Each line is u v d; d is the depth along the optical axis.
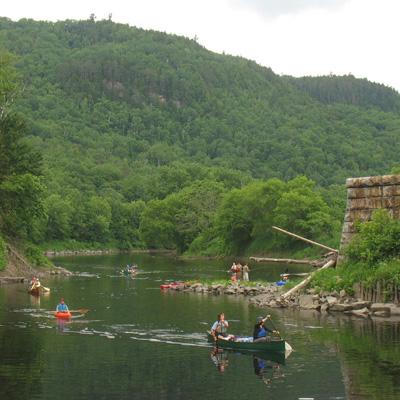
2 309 38.94
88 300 44.53
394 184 40.75
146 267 84.75
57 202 146.75
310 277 43.12
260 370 23.52
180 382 21.75
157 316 36.75
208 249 120.12
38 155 65.19
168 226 132.62
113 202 171.12
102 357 25.56
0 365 23.97
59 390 20.59
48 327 32.50
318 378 22.28
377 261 39.66
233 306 41.69
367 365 24.06
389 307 37.22
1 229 64.06
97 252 150.75
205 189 137.00
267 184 105.62
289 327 32.72
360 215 42.12
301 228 96.75
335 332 31.12
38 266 68.81
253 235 106.81
